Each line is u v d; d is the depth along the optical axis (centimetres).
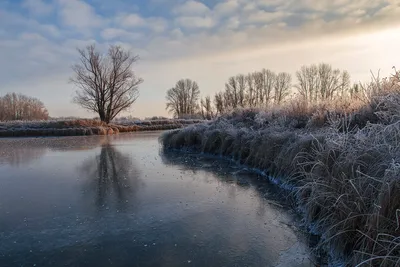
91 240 476
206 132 1354
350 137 562
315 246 444
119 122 4041
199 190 736
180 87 6844
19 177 911
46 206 638
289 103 1195
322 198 488
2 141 2244
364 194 402
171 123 4081
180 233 497
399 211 337
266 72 5409
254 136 1022
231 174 894
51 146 1772
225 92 5353
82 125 3169
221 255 427
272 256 422
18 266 404
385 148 452
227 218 557
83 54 3594
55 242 470
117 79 3750
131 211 600
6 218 571
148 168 1012
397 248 312
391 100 546
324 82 4716
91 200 673
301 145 707
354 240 385
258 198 668
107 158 1251
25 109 6412
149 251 439
